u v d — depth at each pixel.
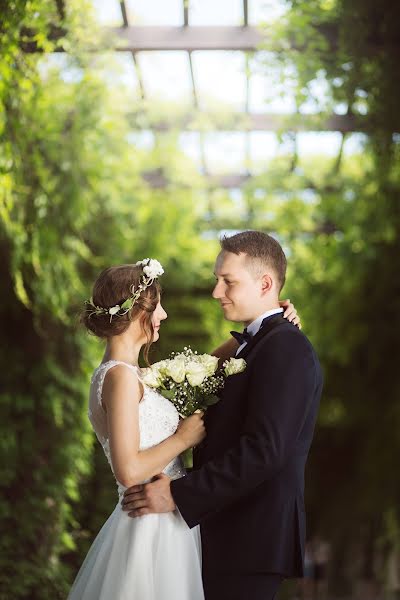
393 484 8.74
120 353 2.98
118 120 7.33
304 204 9.30
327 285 9.17
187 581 2.89
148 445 2.88
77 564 6.52
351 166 8.91
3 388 5.96
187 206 9.29
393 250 8.27
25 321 6.02
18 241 5.28
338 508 9.66
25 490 5.88
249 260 3.03
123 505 2.90
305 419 2.93
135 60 7.42
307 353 2.91
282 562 2.88
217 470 2.77
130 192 8.52
